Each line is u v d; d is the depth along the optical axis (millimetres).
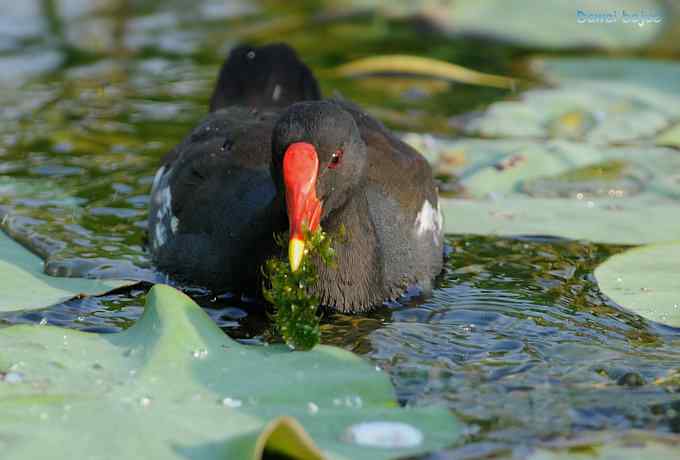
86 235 10414
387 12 17938
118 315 8789
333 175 8367
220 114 10703
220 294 9398
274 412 6645
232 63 11695
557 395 7348
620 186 11555
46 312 8758
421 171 10234
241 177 9555
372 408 6773
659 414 7043
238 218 9297
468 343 8289
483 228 10531
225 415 6566
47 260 9641
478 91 14797
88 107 13852
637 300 8820
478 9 17781
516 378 7633
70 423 6344
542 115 13820
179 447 6148
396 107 14117
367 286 8969
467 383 7555
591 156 12266
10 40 15945
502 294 9312
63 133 13047
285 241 8453
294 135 8195
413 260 9555
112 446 6125
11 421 6344
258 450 5871
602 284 9102
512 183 11695
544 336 8414
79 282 9305
